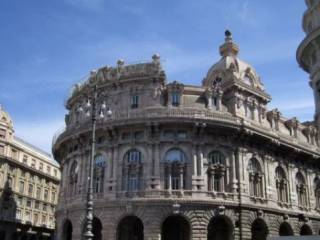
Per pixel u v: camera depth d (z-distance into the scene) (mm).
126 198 61219
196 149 64375
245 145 68875
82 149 69438
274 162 74062
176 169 63219
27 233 105688
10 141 105625
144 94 68500
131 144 64625
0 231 96438
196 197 61375
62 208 69000
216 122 64938
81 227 63844
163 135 64625
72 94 78000
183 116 63906
